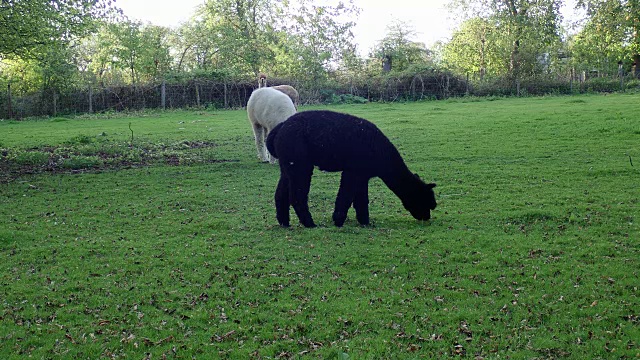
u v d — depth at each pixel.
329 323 5.34
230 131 20.28
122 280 6.48
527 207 9.15
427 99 36.47
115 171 13.21
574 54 46.62
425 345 4.90
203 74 34.94
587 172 11.48
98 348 4.96
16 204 10.19
